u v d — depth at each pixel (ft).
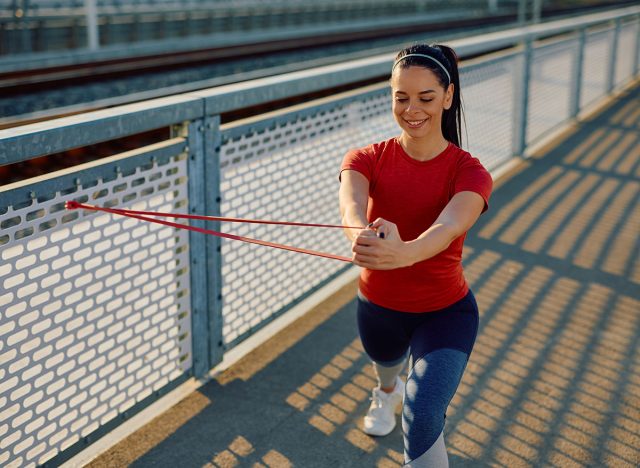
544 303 14.57
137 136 25.02
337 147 14.11
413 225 7.79
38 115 29.25
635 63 46.11
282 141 12.36
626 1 166.81
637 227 19.34
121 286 9.47
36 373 8.41
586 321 13.82
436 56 7.31
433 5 125.90
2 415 8.17
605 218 20.04
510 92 24.67
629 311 14.32
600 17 36.09
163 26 68.28
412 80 7.23
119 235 9.20
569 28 29.78
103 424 9.51
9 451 8.23
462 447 9.92
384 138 15.71
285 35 84.12
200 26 73.72
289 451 9.86
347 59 59.06
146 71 46.37
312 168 13.41
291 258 13.30
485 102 22.36
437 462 7.07
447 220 7.11
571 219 19.86
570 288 15.35
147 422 10.41
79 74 41.68
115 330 9.47
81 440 9.17
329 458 9.73
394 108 7.44
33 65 51.29
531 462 9.64
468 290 8.29
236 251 11.71
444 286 7.91
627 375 11.94
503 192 22.18
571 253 17.33
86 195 8.59
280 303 13.19
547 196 21.94
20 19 53.47
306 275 13.88
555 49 28.84
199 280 10.90
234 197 11.40
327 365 12.13
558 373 11.93
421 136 7.43
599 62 36.91
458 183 7.46
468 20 112.37
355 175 7.77
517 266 16.47
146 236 9.66
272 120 11.91
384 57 15.75
